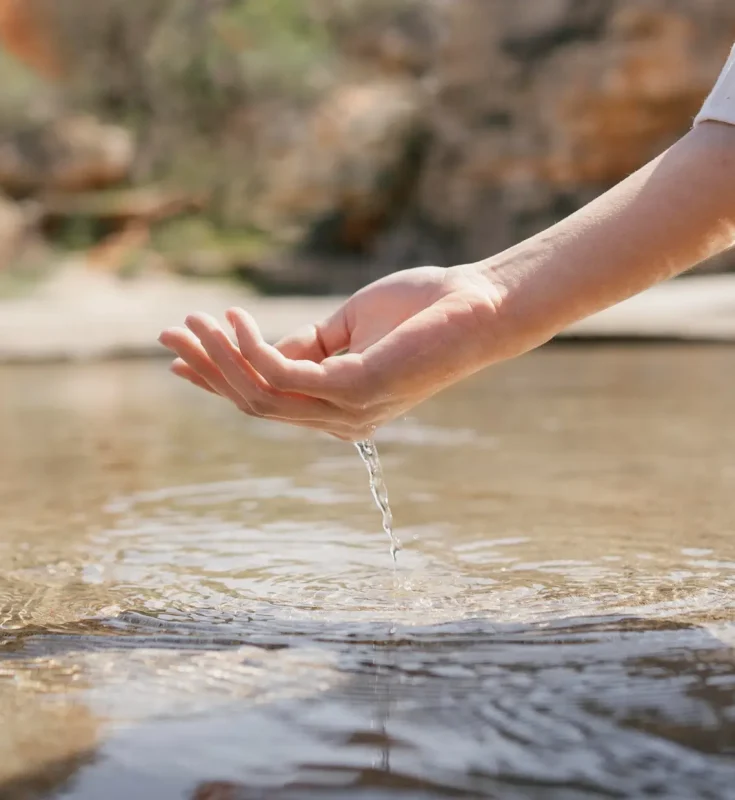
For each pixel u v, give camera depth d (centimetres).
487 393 330
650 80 1009
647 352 469
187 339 104
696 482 170
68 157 1323
